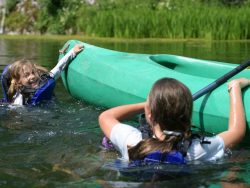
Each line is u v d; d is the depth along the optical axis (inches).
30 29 550.3
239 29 441.7
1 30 555.2
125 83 140.6
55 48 348.2
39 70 157.9
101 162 95.1
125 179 86.4
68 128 125.0
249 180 85.6
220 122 111.6
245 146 106.3
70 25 536.7
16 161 98.4
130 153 90.4
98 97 151.1
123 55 159.9
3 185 85.7
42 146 109.0
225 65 157.9
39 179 88.3
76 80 161.3
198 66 163.3
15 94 151.6
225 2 538.9
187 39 441.7
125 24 463.2
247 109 104.2
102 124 96.1
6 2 569.3
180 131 88.1
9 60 270.2
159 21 456.1
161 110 86.4
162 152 88.0
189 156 89.9
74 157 100.0
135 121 125.3
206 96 115.4
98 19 482.0
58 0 556.4
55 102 156.7
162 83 87.2
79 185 84.9
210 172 88.3
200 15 447.5
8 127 126.1
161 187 83.0
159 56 164.4
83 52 167.0
